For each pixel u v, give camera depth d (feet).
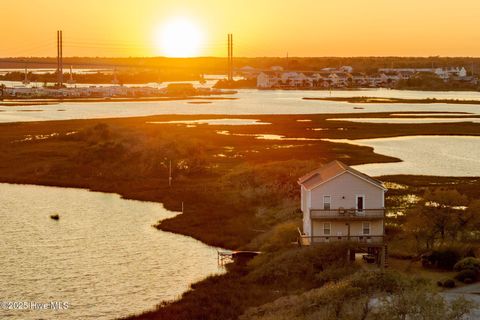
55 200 380.37
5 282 239.50
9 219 333.01
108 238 300.61
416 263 246.27
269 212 339.16
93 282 241.14
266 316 195.00
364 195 255.91
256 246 284.20
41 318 207.72
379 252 245.65
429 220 269.44
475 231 274.77
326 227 256.32
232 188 398.42
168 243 293.84
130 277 247.29
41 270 253.44
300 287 227.61
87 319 207.21
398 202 357.41
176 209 357.61
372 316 168.96
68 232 309.42
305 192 268.82
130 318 206.59
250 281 239.91
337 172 256.73
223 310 211.20
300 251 249.14
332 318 175.94
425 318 159.53
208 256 275.39
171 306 216.13
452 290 213.66
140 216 343.26
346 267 236.43
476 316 182.60
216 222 327.06
